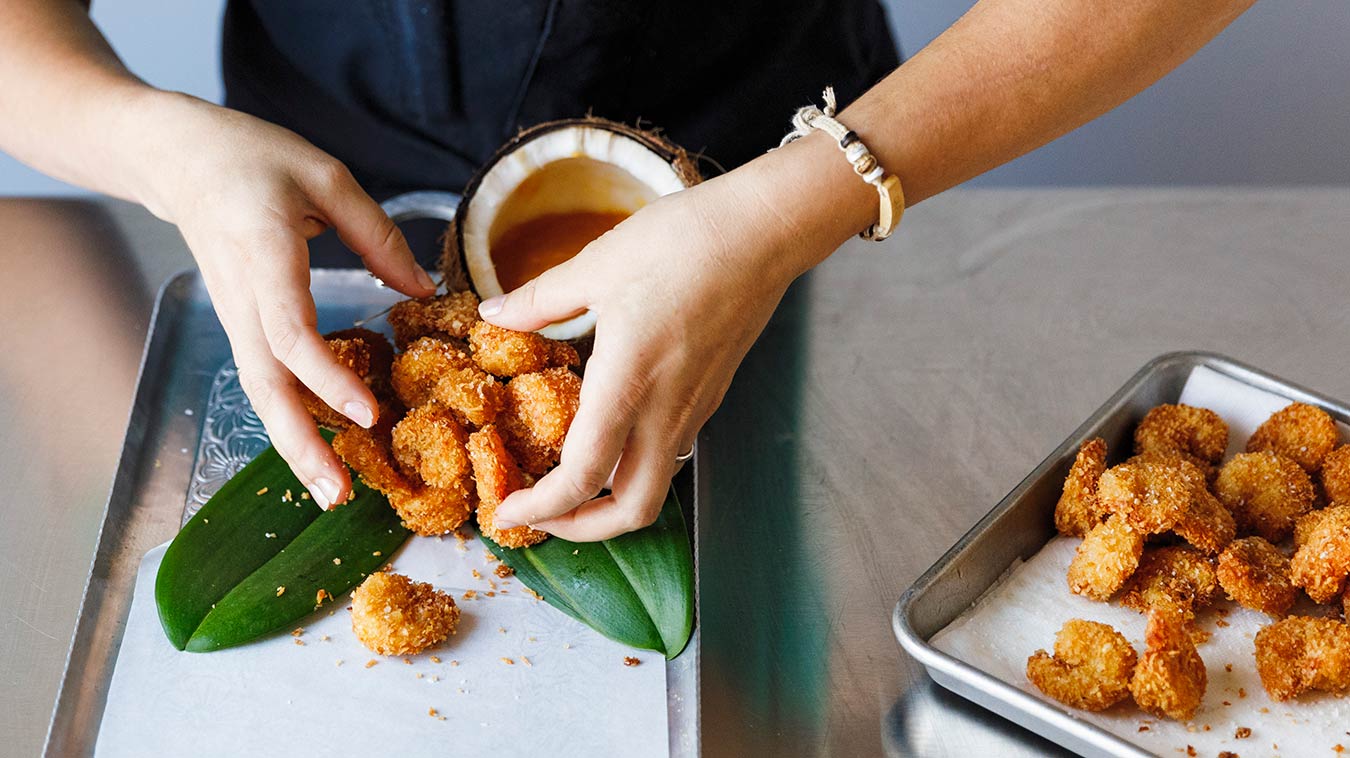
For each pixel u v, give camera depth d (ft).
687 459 2.52
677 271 2.05
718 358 2.12
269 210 2.26
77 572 2.43
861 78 3.28
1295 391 2.54
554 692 2.21
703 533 2.53
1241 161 5.16
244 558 2.35
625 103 3.06
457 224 2.60
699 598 2.42
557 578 2.35
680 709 2.21
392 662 2.24
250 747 2.13
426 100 3.08
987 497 2.59
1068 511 2.40
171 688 2.20
